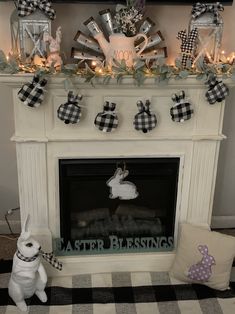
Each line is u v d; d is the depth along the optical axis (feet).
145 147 6.52
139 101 6.14
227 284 6.72
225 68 5.94
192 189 6.90
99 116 6.01
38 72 5.58
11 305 6.39
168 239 7.14
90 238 7.23
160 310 6.37
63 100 6.07
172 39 6.72
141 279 7.04
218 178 8.18
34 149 6.31
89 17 6.46
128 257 7.11
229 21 6.73
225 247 6.59
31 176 6.49
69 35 6.52
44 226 6.85
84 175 6.63
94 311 6.33
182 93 6.10
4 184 7.80
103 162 6.57
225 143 7.87
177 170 6.77
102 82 5.80
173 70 5.82
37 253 6.04
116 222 7.36
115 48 5.86
